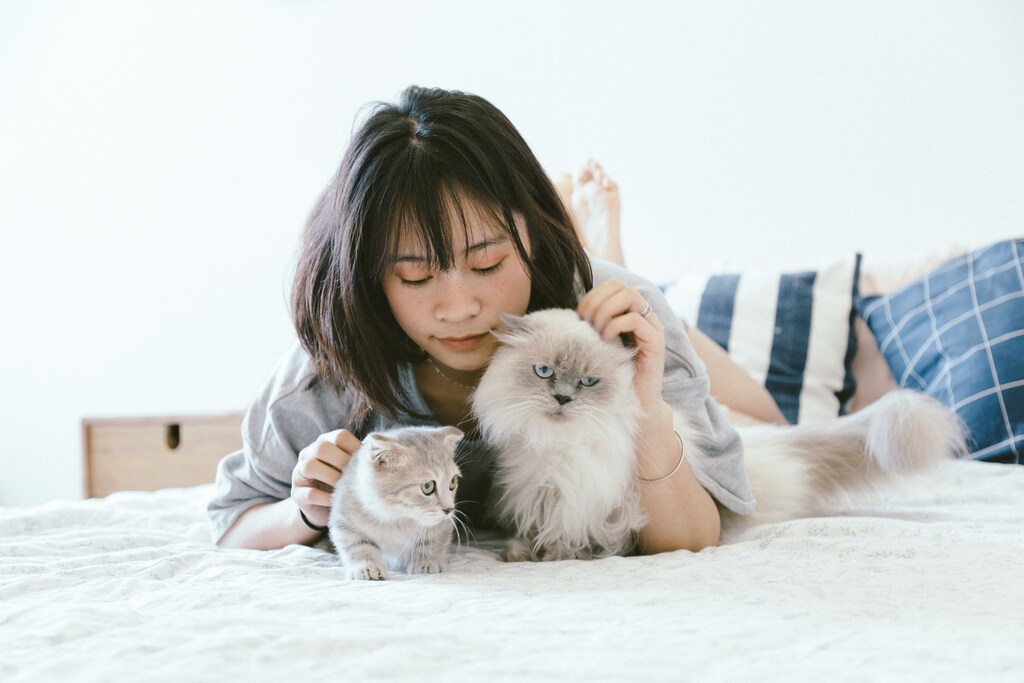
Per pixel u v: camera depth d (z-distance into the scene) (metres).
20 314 4.36
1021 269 2.45
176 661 0.83
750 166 3.52
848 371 2.83
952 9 3.21
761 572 1.22
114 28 4.32
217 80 4.21
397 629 0.94
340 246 1.43
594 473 1.40
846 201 3.38
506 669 0.81
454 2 3.94
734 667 0.80
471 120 1.42
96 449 3.47
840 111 3.38
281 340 4.07
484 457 1.53
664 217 3.64
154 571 1.32
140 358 4.24
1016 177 3.14
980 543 1.37
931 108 3.25
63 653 0.88
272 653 0.85
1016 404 2.22
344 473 1.40
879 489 1.84
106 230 4.29
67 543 1.53
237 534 1.64
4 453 4.36
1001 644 0.85
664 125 3.64
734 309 2.96
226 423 3.38
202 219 4.20
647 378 1.43
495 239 1.39
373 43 4.05
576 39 3.77
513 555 1.47
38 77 4.39
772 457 1.75
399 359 1.60
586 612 1.01
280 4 4.14
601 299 1.46
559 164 3.79
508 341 1.42
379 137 1.40
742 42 3.51
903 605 1.02
